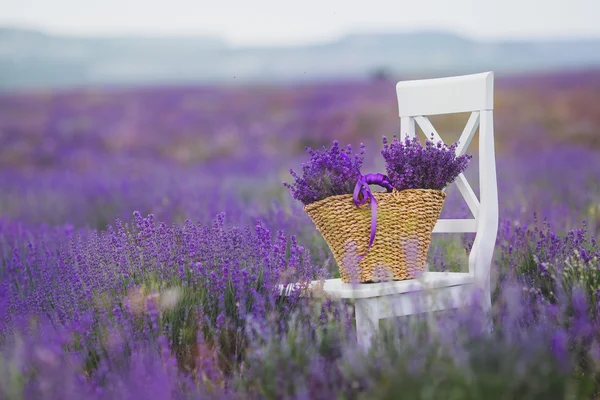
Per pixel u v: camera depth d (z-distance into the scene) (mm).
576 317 5840
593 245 7379
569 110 34812
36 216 16266
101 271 6715
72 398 4707
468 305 5684
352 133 35062
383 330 5691
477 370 4438
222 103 38781
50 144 35375
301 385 5004
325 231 6246
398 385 4527
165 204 14242
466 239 8203
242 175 24094
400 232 6141
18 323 6281
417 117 7121
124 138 36906
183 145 36719
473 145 28609
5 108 39438
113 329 5867
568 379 4648
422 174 6246
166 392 4777
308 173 6254
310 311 6074
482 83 6555
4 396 4816
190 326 6141
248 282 6477
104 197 17812
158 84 43031
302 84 41000
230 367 5758
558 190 15023
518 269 7402
